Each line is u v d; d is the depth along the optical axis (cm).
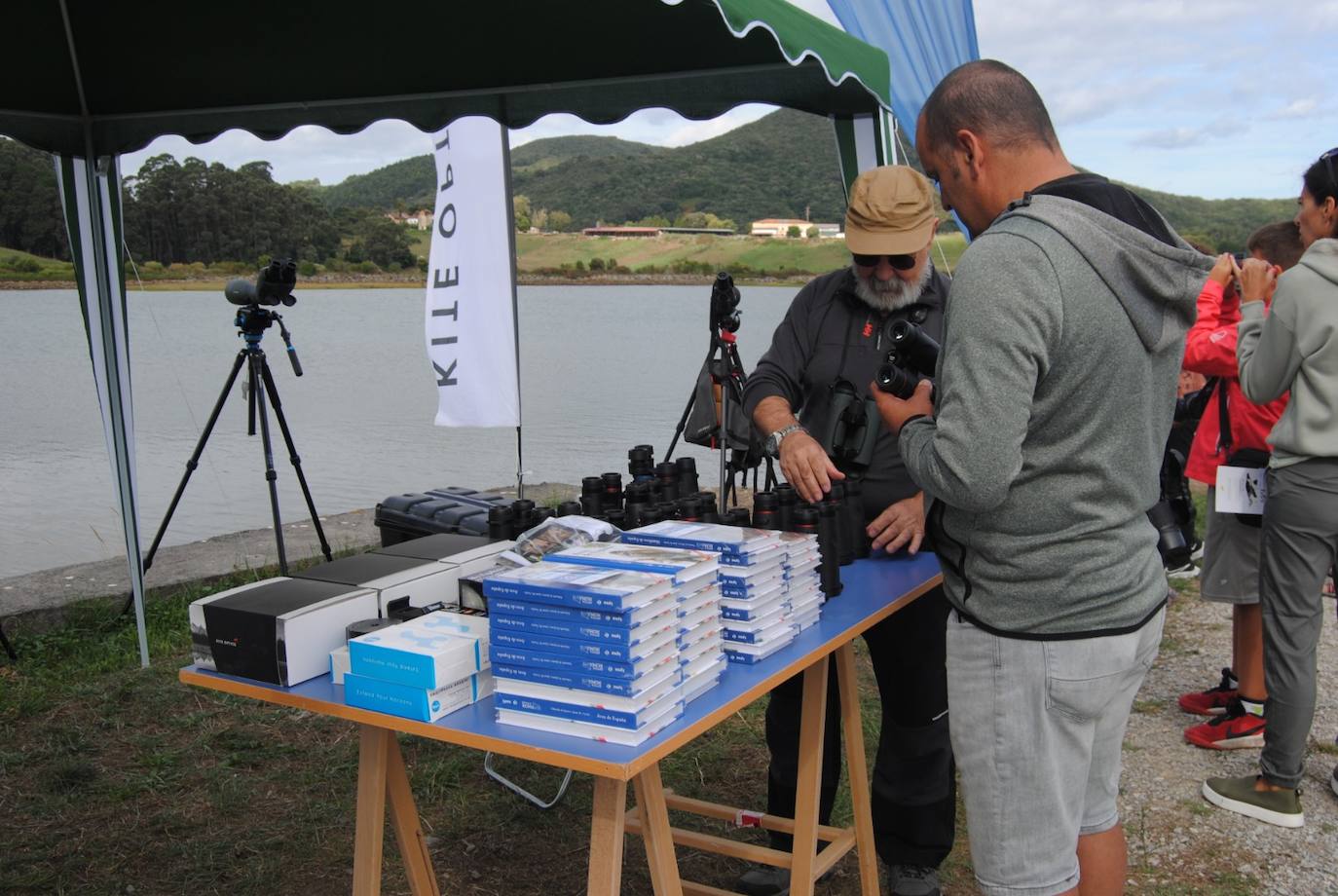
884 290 261
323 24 338
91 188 429
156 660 461
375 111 440
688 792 350
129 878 295
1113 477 169
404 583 202
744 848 258
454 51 372
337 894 290
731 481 315
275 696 181
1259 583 324
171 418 1222
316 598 191
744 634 188
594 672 155
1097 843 196
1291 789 325
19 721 400
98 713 407
